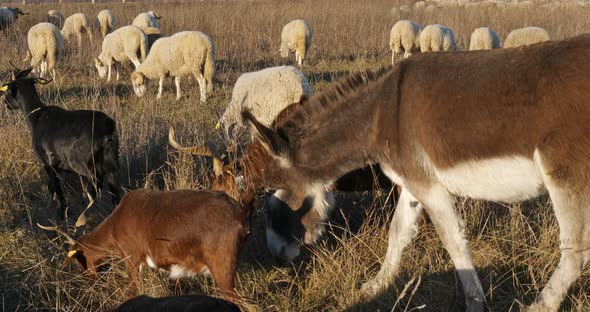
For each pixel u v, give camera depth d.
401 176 4.70
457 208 5.79
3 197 6.61
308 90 8.67
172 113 10.67
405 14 27.22
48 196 7.01
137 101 12.33
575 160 3.98
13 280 5.28
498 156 4.27
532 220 5.81
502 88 4.24
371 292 5.00
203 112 10.95
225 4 29.92
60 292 5.00
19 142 7.88
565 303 4.61
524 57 4.27
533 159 4.17
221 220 4.44
